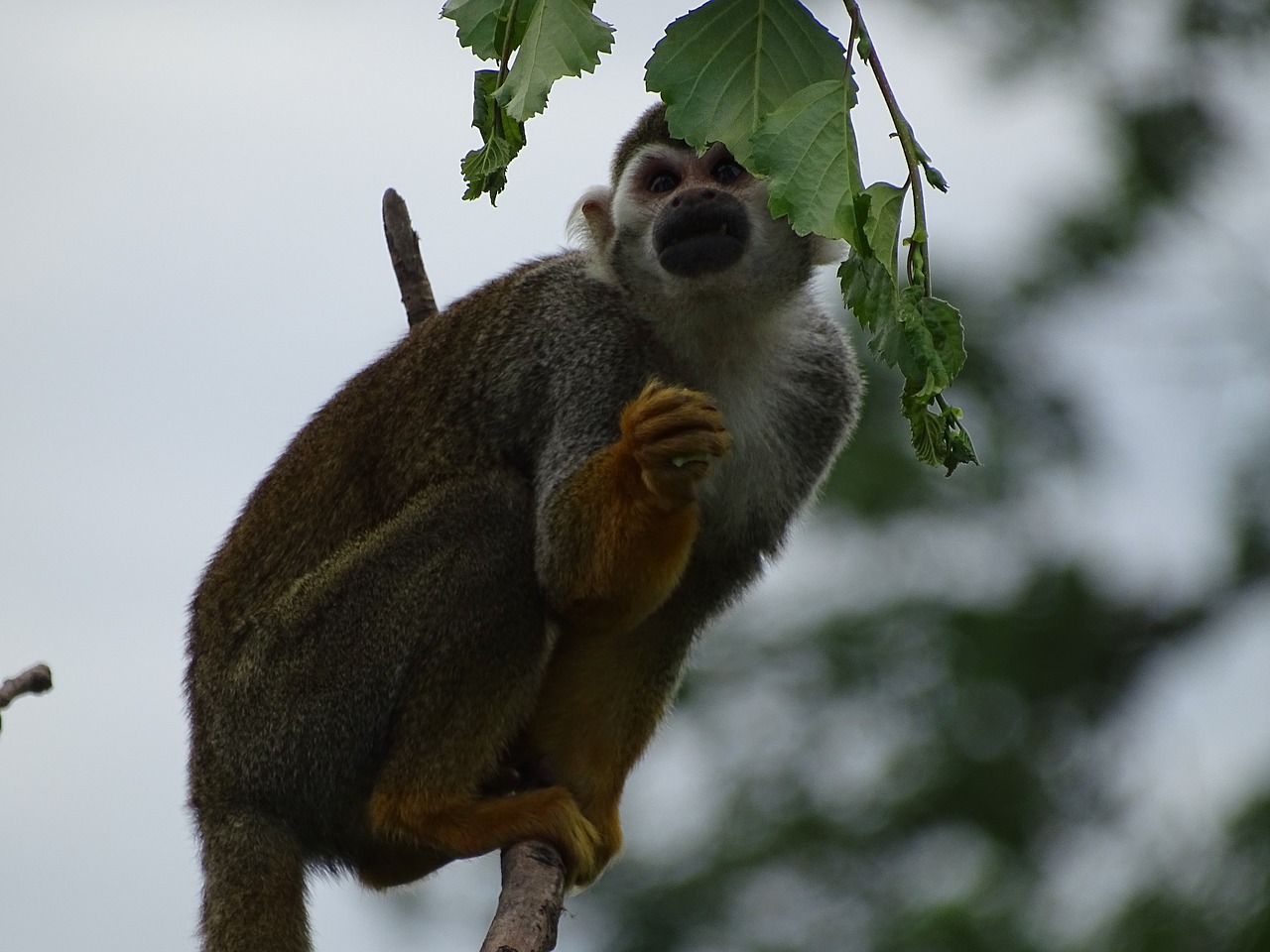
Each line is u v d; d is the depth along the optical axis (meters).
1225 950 20.02
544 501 12.05
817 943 21.77
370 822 12.00
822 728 23.06
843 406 13.45
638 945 21.66
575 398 12.33
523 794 11.85
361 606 12.16
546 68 8.38
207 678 12.66
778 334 12.91
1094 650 23.66
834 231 8.22
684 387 12.78
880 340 8.55
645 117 13.01
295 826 12.21
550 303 12.76
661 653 12.96
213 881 12.08
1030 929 21.52
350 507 12.77
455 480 12.46
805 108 8.30
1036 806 22.91
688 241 12.23
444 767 11.84
